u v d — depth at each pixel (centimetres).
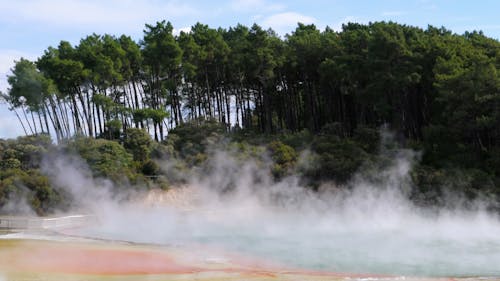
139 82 7712
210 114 7169
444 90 5147
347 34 6669
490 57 5759
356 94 6069
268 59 6662
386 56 5741
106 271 2277
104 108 6631
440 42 5903
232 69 7231
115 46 6988
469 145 5184
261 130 7669
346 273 2361
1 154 5578
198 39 7538
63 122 7112
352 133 6844
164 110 6838
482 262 2645
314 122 7112
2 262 2433
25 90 6438
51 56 6956
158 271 2303
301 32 7900
